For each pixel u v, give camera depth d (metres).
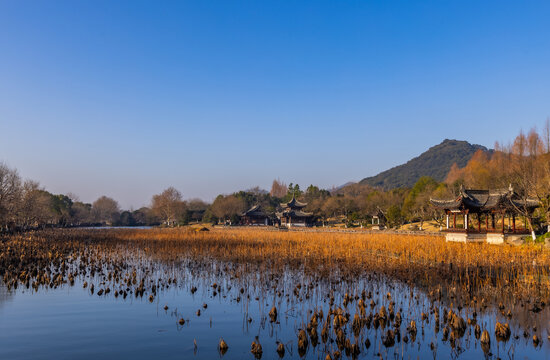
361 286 25.81
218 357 13.96
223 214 131.25
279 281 27.67
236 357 14.00
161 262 37.44
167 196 143.88
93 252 44.09
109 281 27.70
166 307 20.48
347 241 53.72
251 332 16.83
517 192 50.56
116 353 14.30
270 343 15.48
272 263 35.41
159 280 27.11
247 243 52.66
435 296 22.84
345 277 28.47
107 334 16.41
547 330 16.67
